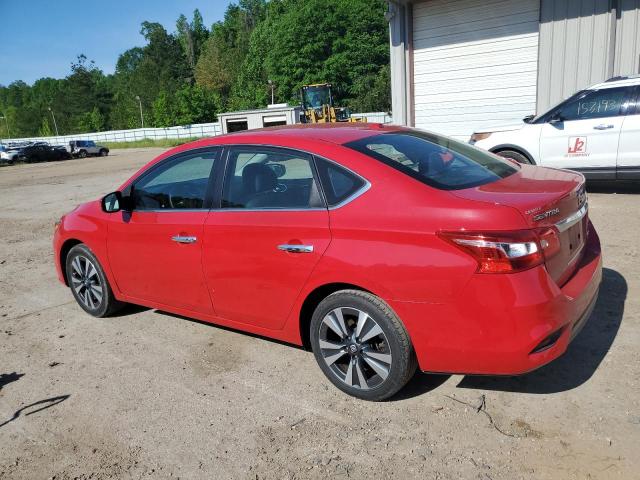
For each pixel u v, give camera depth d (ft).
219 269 12.40
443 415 10.12
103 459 9.74
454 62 40.06
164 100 290.56
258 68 273.54
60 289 20.13
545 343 9.07
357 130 12.27
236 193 12.29
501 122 39.14
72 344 14.83
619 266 16.97
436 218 9.34
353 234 10.13
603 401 10.10
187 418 10.78
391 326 9.91
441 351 9.51
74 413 11.32
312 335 11.23
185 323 15.69
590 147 26.27
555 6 34.94
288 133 12.16
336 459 9.19
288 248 10.95
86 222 15.92
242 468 9.20
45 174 90.68
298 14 210.18
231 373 12.46
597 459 8.63
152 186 14.17
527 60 37.06
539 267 8.98
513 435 9.38
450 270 9.11
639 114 25.03
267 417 10.59
